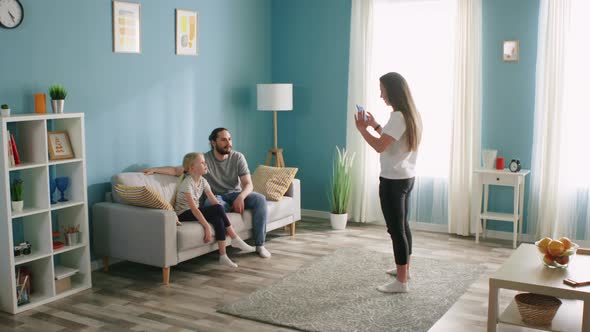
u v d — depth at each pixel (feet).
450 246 16.46
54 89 12.34
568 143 15.93
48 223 12.01
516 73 16.78
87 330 10.59
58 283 12.42
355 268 14.17
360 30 18.72
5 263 11.40
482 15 16.99
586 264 10.05
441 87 17.80
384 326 10.68
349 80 19.07
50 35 12.94
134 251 13.35
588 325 8.68
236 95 19.06
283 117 20.97
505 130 17.13
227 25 18.42
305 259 15.03
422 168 18.35
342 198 18.48
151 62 15.62
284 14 20.44
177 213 14.14
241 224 15.06
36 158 11.99
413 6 17.94
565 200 16.05
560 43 15.70
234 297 12.25
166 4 15.97
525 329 10.56
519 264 10.09
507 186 17.17
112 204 13.84
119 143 14.83
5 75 12.09
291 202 17.16
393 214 11.96
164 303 11.93
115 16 14.40
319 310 11.46
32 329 10.68
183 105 16.81
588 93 15.79
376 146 11.59
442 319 11.05
